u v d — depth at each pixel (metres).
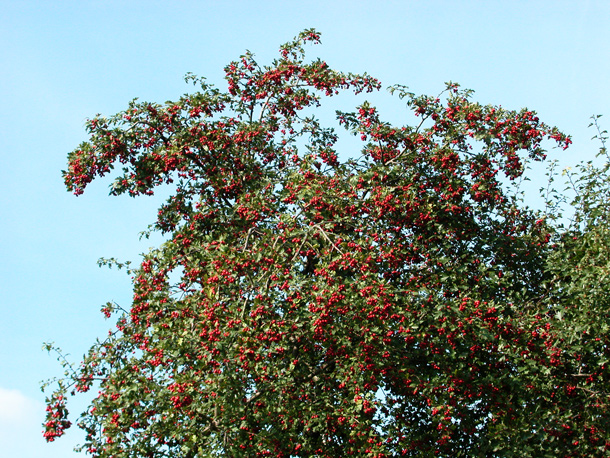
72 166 13.95
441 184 14.11
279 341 10.80
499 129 13.67
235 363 10.28
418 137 14.39
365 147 14.84
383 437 12.24
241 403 10.71
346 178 13.99
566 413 11.99
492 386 11.97
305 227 12.46
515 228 15.50
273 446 11.26
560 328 12.09
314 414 11.84
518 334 12.09
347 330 11.42
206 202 14.47
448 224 14.25
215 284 10.83
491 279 13.51
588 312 12.06
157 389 11.02
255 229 12.77
